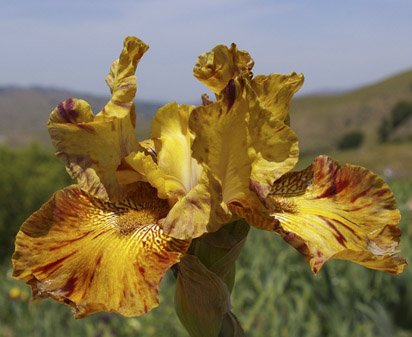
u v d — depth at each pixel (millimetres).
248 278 691
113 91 204
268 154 183
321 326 581
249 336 550
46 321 627
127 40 203
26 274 180
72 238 190
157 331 616
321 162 222
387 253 192
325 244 186
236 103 181
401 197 1149
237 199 189
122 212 203
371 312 529
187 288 195
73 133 198
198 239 193
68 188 205
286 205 206
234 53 204
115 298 167
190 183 208
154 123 216
